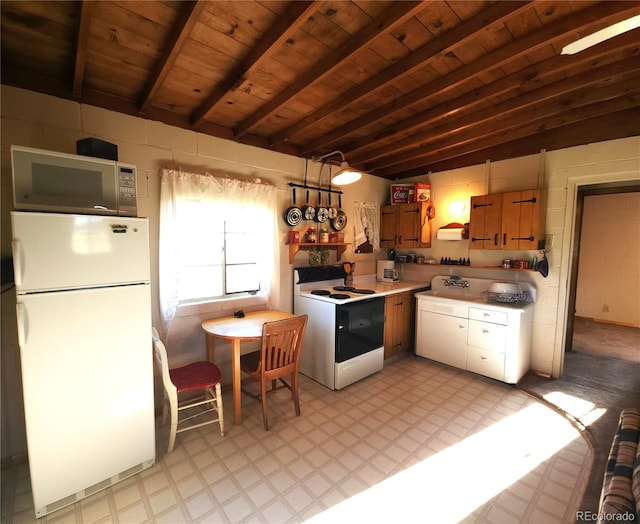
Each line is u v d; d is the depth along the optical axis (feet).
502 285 10.42
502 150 11.30
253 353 8.61
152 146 7.75
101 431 5.60
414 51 5.91
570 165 9.89
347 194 12.75
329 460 6.49
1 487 5.72
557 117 9.22
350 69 6.46
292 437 7.25
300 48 5.75
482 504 5.43
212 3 4.64
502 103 8.02
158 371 8.09
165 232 7.84
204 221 8.65
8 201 6.02
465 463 6.43
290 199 10.81
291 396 9.18
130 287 5.80
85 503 5.40
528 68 6.53
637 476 4.11
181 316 8.52
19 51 5.56
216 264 9.06
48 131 6.40
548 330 10.52
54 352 5.07
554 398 9.04
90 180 5.41
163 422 7.57
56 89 6.45
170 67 5.68
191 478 5.98
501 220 10.63
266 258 9.92
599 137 9.34
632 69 6.24
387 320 11.43
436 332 11.57
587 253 17.88
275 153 10.28
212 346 8.82
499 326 9.85
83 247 5.25
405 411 8.39
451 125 9.09
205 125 8.63
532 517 5.17
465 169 12.37
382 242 14.21
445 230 12.36
